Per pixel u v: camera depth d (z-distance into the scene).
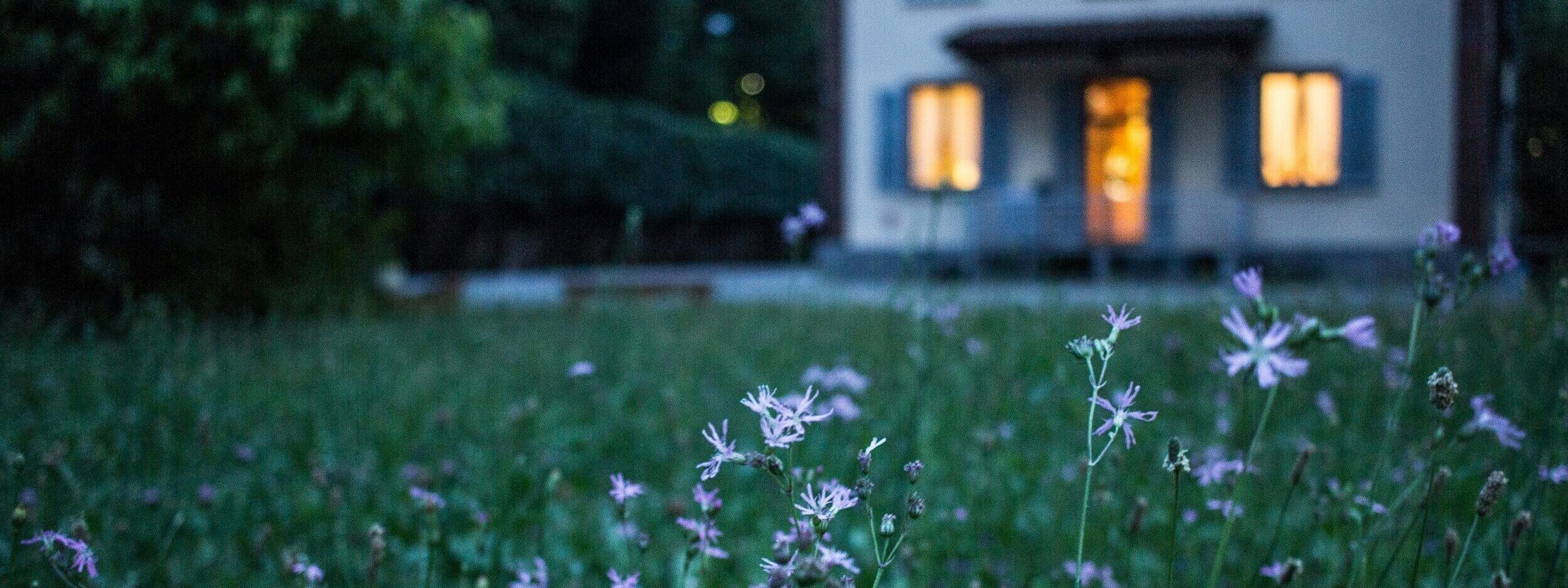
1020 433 3.95
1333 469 2.95
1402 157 14.36
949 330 4.28
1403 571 2.54
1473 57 14.05
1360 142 14.48
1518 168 21.58
